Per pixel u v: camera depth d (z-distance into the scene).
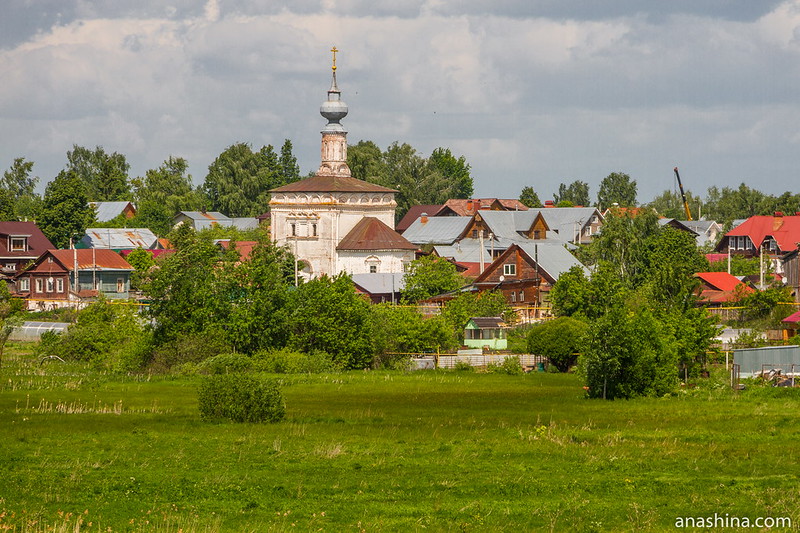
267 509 69.31
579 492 73.50
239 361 161.75
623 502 71.19
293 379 153.75
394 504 70.25
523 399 128.12
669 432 99.19
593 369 129.00
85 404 119.69
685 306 153.75
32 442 93.19
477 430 100.50
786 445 91.75
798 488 74.75
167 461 84.00
